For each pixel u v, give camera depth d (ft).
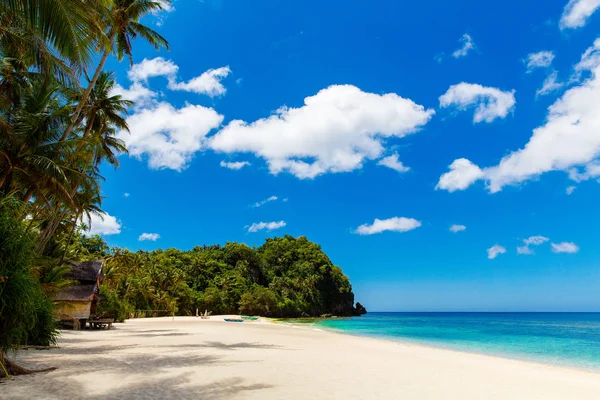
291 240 413.39
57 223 77.46
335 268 400.26
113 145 92.22
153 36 75.77
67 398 23.18
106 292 127.13
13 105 58.49
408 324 239.71
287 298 314.76
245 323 161.99
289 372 36.37
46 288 55.77
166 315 222.28
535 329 193.98
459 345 97.09
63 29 22.66
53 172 51.06
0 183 50.14
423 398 28.27
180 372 33.86
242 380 31.17
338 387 30.30
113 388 26.43
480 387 34.40
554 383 39.34
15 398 22.57
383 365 45.39
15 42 29.86
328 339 89.35
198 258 304.09
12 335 26.73
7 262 25.57
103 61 65.41
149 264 251.39
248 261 333.42
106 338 66.80
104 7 28.99
